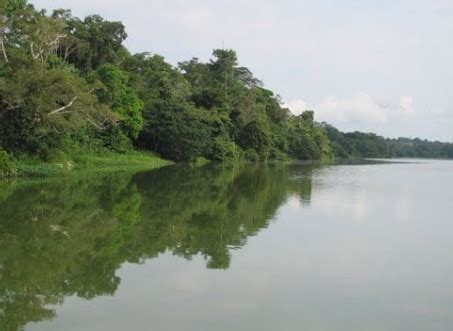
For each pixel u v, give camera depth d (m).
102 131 56.81
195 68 107.25
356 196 29.83
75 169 42.28
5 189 25.81
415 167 84.19
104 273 11.62
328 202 26.25
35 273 11.50
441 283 11.39
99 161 49.94
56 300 9.72
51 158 39.53
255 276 11.59
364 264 12.98
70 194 25.17
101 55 66.75
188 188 31.28
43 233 15.71
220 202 24.92
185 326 8.47
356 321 8.94
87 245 14.38
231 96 96.06
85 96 36.59
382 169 71.88
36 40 39.12
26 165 34.91
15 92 32.59
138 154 61.91
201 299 9.87
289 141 108.38
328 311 9.40
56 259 12.73
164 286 10.67
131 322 8.61
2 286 10.54
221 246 14.67
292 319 8.94
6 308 9.24
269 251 14.15
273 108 112.06
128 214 20.00
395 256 13.97
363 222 19.88
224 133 77.38
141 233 16.31
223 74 103.25
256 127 86.44
